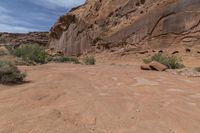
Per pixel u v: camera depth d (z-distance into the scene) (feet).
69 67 49.21
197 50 87.04
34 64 56.24
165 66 48.26
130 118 15.37
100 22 162.50
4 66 25.04
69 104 17.35
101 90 23.49
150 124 14.58
